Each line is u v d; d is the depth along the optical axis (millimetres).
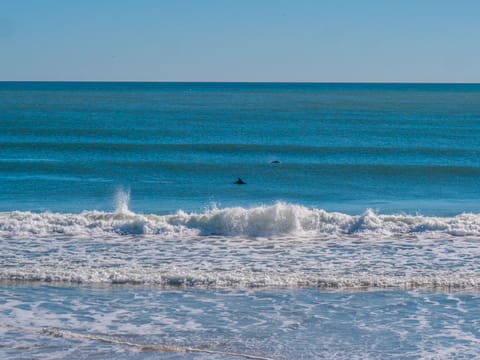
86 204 30219
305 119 87688
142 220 23000
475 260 19391
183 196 32938
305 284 17172
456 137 64000
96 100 148375
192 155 49031
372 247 21047
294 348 13336
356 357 12961
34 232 22562
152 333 14008
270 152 51156
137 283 17203
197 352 13117
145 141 58031
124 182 36906
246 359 12844
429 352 13188
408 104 137750
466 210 29312
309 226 23359
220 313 15156
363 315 15102
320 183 37312
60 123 75938
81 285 17000
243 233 22922
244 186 36094
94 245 21031
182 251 20391
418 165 42906
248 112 103688
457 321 14773
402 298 16219
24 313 15047
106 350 13164
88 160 45125
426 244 21438
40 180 37031
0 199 31203
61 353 13008
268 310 15375
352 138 62906
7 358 12750
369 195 33625
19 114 92188
